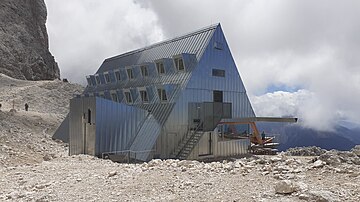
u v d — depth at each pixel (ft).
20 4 491.72
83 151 79.30
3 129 93.30
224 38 106.11
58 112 219.61
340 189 24.50
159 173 36.04
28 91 254.27
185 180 31.27
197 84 95.61
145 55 126.82
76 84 295.69
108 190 28.78
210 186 28.45
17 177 37.50
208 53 100.07
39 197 26.27
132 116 85.15
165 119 87.20
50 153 70.44
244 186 27.94
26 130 119.55
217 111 95.66
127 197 26.00
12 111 145.59
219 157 95.40
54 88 273.95
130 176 35.06
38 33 499.51
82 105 81.15
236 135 108.58
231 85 106.93
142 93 103.40
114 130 79.97
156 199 24.98
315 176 30.27
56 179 35.78
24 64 414.21
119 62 143.23
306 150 97.04
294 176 30.07
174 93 92.43
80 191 28.84
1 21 447.01
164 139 86.07
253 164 39.09
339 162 35.68
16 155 56.90
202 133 90.63
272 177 31.22
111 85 132.16
